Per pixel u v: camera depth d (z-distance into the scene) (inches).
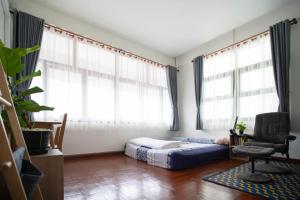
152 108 187.9
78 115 136.3
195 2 124.3
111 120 154.2
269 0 123.8
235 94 155.5
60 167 49.2
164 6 128.1
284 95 121.6
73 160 127.5
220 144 143.9
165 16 139.6
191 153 113.1
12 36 111.4
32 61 114.0
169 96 201.3
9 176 27.9
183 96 206.5
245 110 147.3
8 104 35.2
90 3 125.0
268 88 135.1
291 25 127.7
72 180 85.0
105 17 140.9
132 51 178.5
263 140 109.7
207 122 175.2
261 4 127.6
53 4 126.4
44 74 123.6
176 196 68.0
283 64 123.7
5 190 34.1
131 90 171.8
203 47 187.0
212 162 125.3
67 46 135.4
